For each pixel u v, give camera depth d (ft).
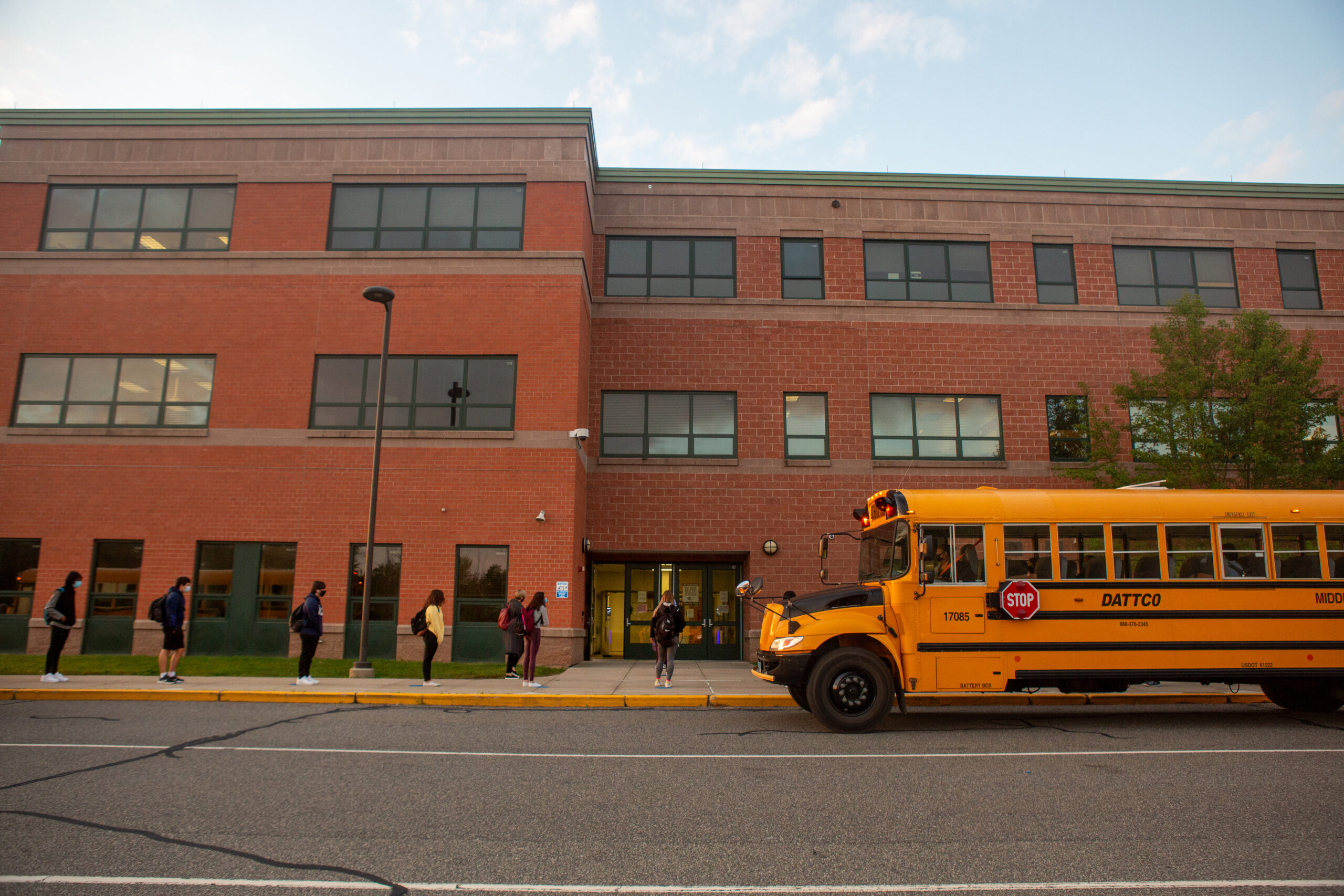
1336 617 33.09
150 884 14.11
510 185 62.39
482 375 59.62
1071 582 32.71
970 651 32.14
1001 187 69.31
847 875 14.99
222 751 26.11
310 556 57.11
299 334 60.08
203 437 58.54
